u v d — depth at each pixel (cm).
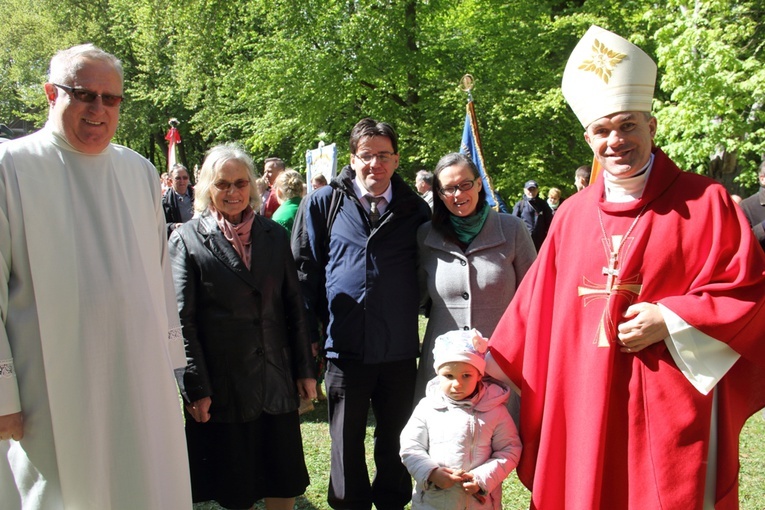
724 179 1132
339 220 335
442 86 1561
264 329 314
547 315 254
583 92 241
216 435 313
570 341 238
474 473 258
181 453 260
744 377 239
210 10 2055
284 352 323
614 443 228
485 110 1521
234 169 312
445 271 312
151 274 263
